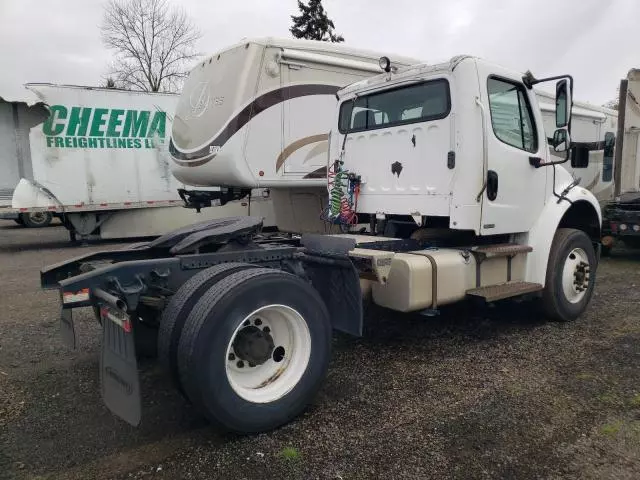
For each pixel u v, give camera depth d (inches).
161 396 146.1
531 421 129.3
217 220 174.7
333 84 320.5
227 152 289.9
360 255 152.6
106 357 119.2
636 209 356.8
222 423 116.1
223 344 115.2
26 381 156.2
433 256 170.2
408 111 189.0
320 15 1482.5
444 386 150.8
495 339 191.9
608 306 237.6
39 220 619.8
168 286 134.7
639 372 159.5
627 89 362.9
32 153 415.8
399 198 192.1
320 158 320.5
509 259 193.6
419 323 211.5
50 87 413.1
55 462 112.6
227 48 304.7
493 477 106.4
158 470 109.5
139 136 447.8
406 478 106.3
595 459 112.7
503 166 183.5
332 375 159.3
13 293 277.0
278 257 151.3
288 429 126.4
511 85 189.6
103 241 493.0
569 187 214.7
